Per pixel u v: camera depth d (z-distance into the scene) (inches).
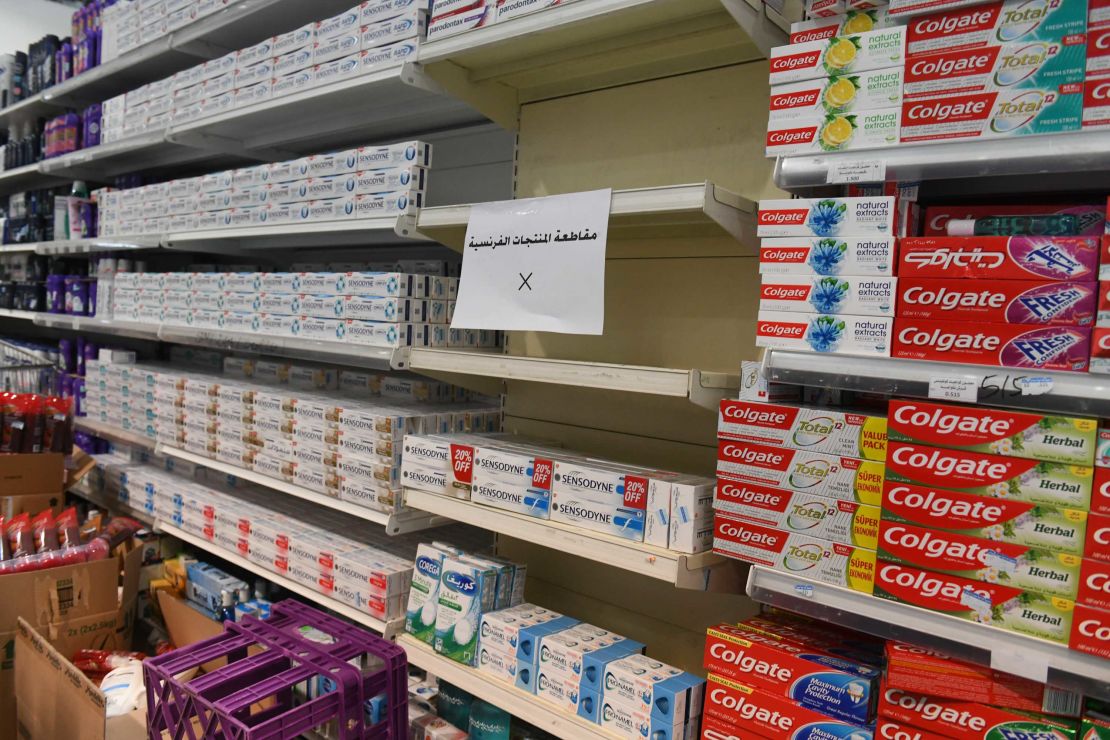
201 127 118.6
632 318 83.4
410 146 85.1
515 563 78.9
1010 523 45.1
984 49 46.7
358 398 102.1
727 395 63.1
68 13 237.8
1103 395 42.3
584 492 67.7
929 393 47.8
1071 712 44.4
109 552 106.0
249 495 119.2
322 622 79.5
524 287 72.5
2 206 220.7
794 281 53.6
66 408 127.1
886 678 49.4
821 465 52.9
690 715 60.0
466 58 84.4
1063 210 48.3
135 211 134.9
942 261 47.9
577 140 88.3
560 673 67.0
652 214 69.7
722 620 76.4
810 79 53.4
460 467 77.9
